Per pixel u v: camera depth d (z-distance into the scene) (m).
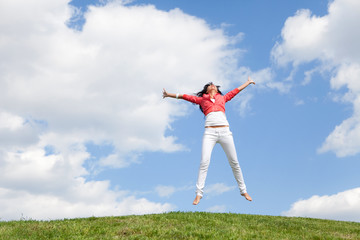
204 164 8.35
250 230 8.01
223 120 8.51
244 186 8.66
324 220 10.62
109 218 8.96
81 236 7.16
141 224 8.12
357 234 8.48
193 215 9.24
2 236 7.24
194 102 8.90
